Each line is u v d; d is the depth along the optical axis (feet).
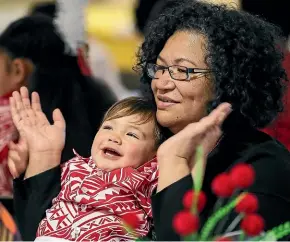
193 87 12.66
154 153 13.33
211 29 12.77
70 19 16.79
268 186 12.54
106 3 33.94
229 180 10.59
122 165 13.14
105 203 12.84
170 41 12.95
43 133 14.08
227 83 12.71
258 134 13.24
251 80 12.82
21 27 16.76
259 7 18.21
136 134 13.21
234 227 12.03
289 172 12.84
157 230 12.07
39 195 13.80
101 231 12.75
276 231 11.50
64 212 13.11
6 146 16.25
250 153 12.84
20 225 13.94
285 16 18.16
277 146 13.09
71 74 16.39
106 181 13.00
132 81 29.81
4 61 16.62
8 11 28.78
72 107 15.92
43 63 16.49
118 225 12.78
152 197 12.23
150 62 13.51
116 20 32.19
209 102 12.73
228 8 13.30
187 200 10.78
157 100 12.92
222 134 13.04
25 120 14.19
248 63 12.75
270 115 13.12
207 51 12.69
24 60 16.65
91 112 16.14
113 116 13.35
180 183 12.16
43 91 16.10
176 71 12.73
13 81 16.67
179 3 13.76
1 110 16.39
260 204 12.38
